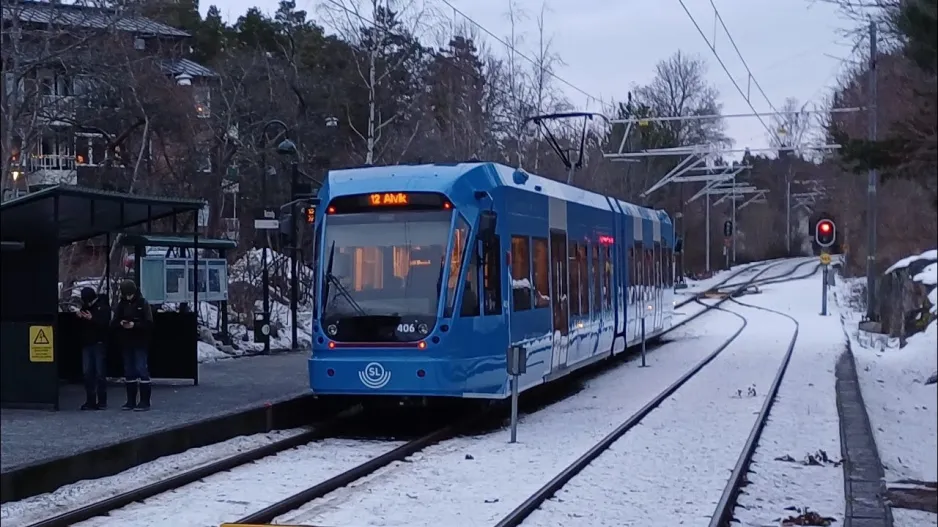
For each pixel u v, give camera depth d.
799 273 78.50
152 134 34.97
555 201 18.84
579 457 13.47
